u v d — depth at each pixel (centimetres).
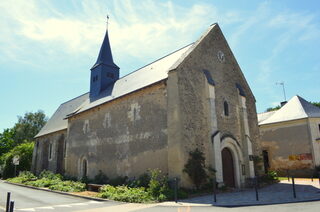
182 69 1327
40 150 2881
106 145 1709
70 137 2198
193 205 852
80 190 1384
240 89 1731
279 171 2162
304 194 1030
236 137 1577
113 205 905
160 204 894
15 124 4716
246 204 835
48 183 1673
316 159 1966
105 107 1812
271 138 2272
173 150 1202
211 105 1396
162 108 1337
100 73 2314
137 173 1398
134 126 1498
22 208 860
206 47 1571
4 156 3378
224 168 1428
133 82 1773
